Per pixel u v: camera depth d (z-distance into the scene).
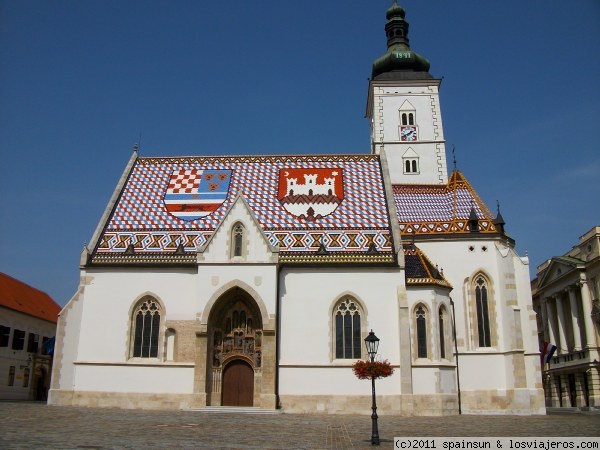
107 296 49.56
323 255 49.88
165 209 55.03
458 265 55.84
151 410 45.69
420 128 73.50
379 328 47.50
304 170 58.84
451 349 50.16
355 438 28.02
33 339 78.75
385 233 51.78
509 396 52.00
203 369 46.28
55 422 32.59
